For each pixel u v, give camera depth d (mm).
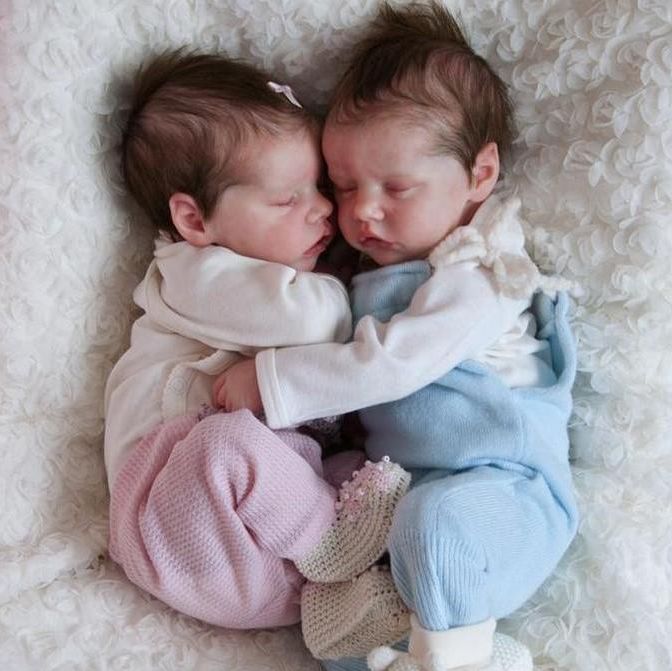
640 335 1163
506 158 1227
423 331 1072
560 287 1168
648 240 1130
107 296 1210
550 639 1078
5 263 1120
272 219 1169
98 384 1207
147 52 1203
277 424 1069
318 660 1116
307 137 1181
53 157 1135
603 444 1179
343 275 1289
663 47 1121
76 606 1070
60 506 1164
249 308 1117
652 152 1123
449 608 947
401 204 1139
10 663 1002
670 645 1060
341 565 1051
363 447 1218
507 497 1029
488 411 1088
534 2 1187
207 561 1036
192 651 1059
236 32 1227
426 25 1196
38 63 1117
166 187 1190
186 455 1038
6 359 1130
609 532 1118
